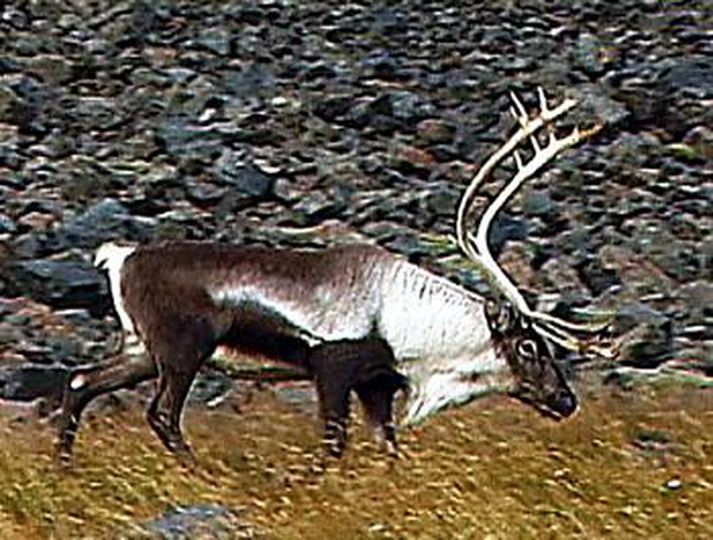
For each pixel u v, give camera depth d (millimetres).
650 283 50344
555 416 33719
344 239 52469
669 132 61812
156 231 51844
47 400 42375
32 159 56844
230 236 52312
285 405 41812
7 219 51562
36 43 67062
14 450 36688
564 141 35656
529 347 33312
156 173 55938
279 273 32688
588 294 49719
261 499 33156
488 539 32125
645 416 41500
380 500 33062
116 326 46469
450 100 63906
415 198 54719
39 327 46188
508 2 74062
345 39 69812
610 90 64938
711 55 68562
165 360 32656
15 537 31734
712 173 58531
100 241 50844
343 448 33250
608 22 72250
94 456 35250
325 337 32594
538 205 54562
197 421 40000
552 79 66250
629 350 46062
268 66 66438
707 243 53031
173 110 61844
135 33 69000
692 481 36688
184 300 32500
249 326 32562
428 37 70312
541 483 35156
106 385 33812
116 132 60031
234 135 59562
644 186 57281
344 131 61031
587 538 32812
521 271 50750
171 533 31844
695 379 44750
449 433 37188
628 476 36469
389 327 32906
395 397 36375
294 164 57281
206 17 70812
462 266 49156
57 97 62531
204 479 33781
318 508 32781
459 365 33219
